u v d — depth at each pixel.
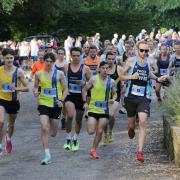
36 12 53.41
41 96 11.86
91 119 12.09
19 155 12.63
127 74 11.96
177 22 64.88
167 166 11.08
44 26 55.97
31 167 11.38
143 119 11.62
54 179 10.34
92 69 17.34
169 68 18.34
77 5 57.41
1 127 12.18
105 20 58.41
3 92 12.15
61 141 14.34
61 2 54.50
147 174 10.50
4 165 11.63
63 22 57.62
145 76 11.85
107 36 58.50
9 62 12.05
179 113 12.03
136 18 58.78
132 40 17.97
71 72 13.26
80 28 58.09
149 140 13.80
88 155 12.48
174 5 63.22
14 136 15.28
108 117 12.23
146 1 64.62
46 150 11.66
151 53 20.78
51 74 11.80
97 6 60.16
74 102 13.11
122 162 11.62
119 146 13.38
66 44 37.44
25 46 37.25
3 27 54.38
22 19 54.31
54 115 11.95
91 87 12.20
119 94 14.06
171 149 11.48
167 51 18.89
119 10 59.22
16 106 12.37
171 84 13.40
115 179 10.22
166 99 12.91
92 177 10.42
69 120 13.02
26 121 18.16
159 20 65.12
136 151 12.69
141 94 11.88
